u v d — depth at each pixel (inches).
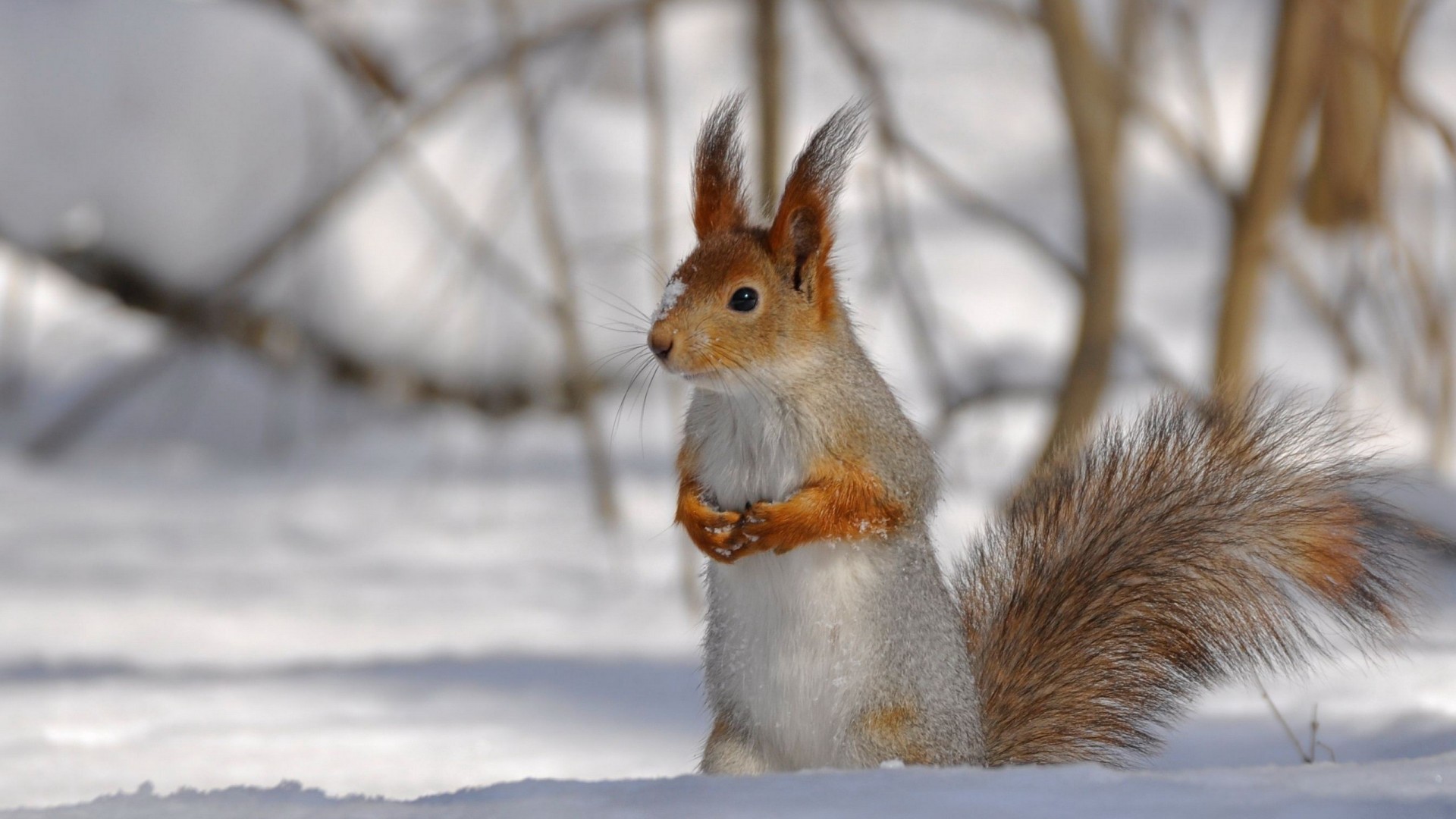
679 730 323.0
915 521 237.0
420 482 763.4
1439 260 753.6
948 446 730.8
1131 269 919.7
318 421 833.5
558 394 837.8
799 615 231.3
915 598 233.6
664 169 617.0
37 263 806.5
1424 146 946.1
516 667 396.2
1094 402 592.7
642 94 1007.0
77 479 777.6
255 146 813.2
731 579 235.8
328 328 820.6
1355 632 270.2
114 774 281.1
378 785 273.6
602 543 655.8
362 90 815.1
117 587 569.9
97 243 800.3
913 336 738.2
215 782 273.3
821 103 1040.8
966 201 643.5
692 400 246.8
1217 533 277.1
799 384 233.9
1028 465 605.6
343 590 574.6
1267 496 278.4
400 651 476.4
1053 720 261.7
